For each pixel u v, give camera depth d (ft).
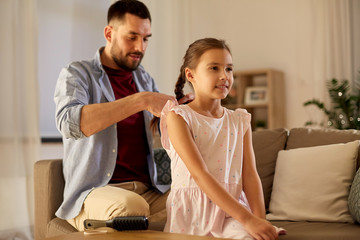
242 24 18.37
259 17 18.02
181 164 4.91
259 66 17.98
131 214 5.25
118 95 7.08
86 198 5.85
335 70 16.43
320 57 16.62
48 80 13.06
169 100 5.36
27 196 11.12
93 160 6.31
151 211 6.48
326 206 5.91
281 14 17.57
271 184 6.90
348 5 16.39
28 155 11.22
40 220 6.57
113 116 5.88
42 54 12.95
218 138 5.02
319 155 6.31
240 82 17.38
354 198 5.59
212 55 4.97
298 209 6.10
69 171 6.40
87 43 13.30
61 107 6.18
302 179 6.26
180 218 4.68
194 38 18.44
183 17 16.05
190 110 5.03
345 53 16.39
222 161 4.92
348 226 5.44
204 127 4.98
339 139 6.64
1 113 10.86
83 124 5.93
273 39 17.74
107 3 13.65
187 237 3.90
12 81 11.02
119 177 6.60
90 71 6.82
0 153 10.84
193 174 4.60
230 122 5.22
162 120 5.29
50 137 12.73
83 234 4.22
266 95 17.03
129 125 6.81
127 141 6.77
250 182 5.03
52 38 13.17
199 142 4.95
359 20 16.60
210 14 18.92
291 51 17.34
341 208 5.84
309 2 16.93
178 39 15.66
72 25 13.00
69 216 5.99
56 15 13.26
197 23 18.54
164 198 6.63
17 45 11.17
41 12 12.95
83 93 6.44
